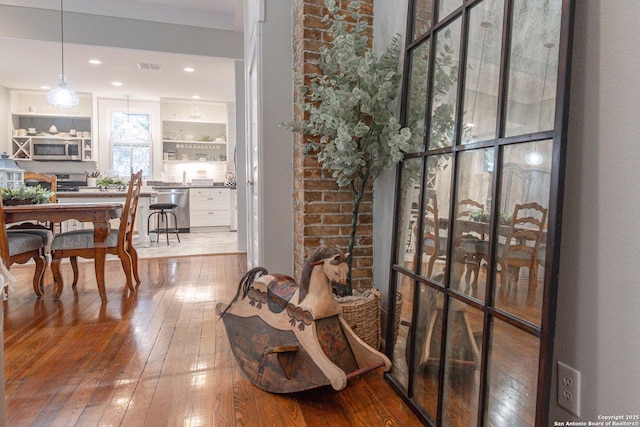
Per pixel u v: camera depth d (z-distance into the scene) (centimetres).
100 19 425
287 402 148
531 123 103
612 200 88
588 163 94
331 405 147
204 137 737
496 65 118
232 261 423
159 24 443
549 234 92
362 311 182
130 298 283
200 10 455
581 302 96
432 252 147
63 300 276
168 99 706
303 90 212
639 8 81
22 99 653
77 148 672
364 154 202
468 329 123
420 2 167
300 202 231
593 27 92
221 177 765
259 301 173
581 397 96
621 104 85
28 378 164
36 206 260
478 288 120
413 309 155
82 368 174
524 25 106
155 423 134
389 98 182
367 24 208
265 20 250
